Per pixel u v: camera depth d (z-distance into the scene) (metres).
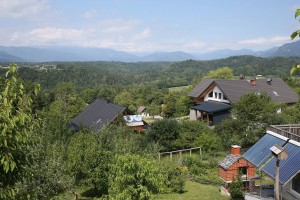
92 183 19.73
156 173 12.26
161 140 32.66
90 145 20.08
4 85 5.84
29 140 6.42
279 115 32.31
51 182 11.76
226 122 32.38
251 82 47.94
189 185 24.28
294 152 14.73
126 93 91.38
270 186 19.50
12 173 6.08
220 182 24.11
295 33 5.07
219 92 46.75
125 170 11.69
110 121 36.19
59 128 26.11
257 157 16.55
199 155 31.84
